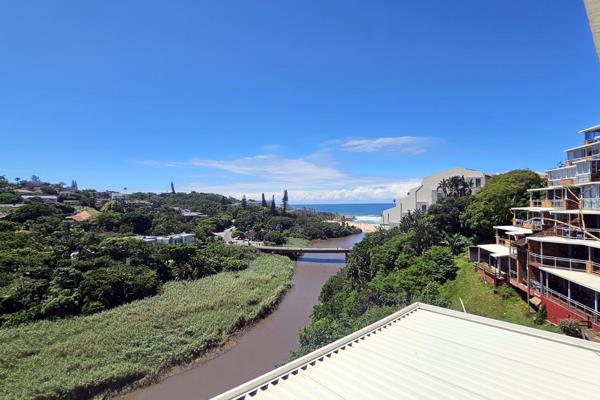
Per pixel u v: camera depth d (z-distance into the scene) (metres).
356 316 24.86
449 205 43.38
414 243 37.22
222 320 34.16
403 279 30.75
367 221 187.38
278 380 9.67
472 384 9.28
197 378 25.86
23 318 30.81
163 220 86.69
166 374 26.03
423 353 11.19
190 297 39.84
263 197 158.50
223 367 27.48
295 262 74.88
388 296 26.19
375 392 8.95
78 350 26.14
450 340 12.18
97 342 27.53
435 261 31.89
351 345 11.95
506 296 24.55
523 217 35.09
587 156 27.61
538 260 22.08
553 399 8.59
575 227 22.20
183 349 28.38
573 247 21.75
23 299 32.50
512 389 9.02
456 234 39.44
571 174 28.53
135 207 104.56
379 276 34.91
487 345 11.73
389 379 9.60
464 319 14.32
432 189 67.06
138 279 40.34
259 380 9.41
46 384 21.86
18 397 20.73
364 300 26.23
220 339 31.38
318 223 123.81
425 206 65.75
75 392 22.22
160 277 47.66
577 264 20.55
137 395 23.61
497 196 36.28
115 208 90.94
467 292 27.09
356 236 123.94
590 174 23.55
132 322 31.61
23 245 43.94
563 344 11.72
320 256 83.62
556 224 25.81
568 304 19.36
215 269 55.38
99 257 44.47
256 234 96.44
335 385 9.35
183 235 75.38
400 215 75.62
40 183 122.12
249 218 114.56
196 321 33.41
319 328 23.20
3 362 23.73
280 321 37.56
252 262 65.00
